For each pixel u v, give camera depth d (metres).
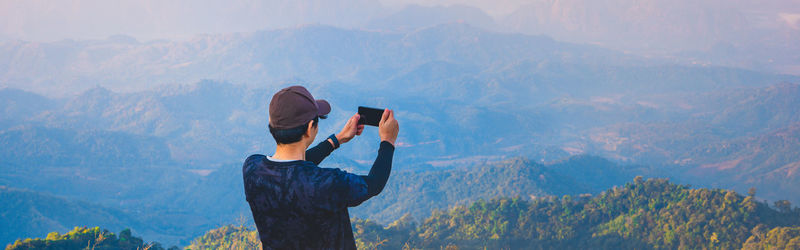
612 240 127.56
